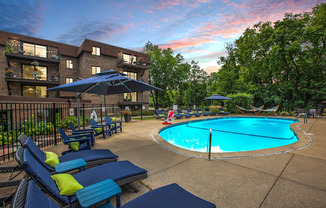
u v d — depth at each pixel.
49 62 19.44
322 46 20.66
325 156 4.83
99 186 2.06
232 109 23.55
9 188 2.99
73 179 2.33
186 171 3.84
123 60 23.05
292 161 4.44
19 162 1.97
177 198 2.04
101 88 7.73
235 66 30.33
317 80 21.62
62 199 1.95
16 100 9.94
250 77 25.72
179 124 13.52
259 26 23.80
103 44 21.78
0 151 5.76
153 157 4.87
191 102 43.28
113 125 8.72
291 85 21.11
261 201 2.62
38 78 19.12
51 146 6.32
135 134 8.48
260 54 24.05
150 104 54.69
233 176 3.55
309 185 3.14
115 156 4.00
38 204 1.25
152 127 10.84
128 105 23.94
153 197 2.06
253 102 22.73
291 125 11.16
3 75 16.77
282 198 2.70
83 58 20.16
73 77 21.36
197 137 9.56
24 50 18.41
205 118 16.86
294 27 19.91
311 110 17.53
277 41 20.81
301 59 20.55
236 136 9.73
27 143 2.74
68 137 5.11
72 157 3.65
